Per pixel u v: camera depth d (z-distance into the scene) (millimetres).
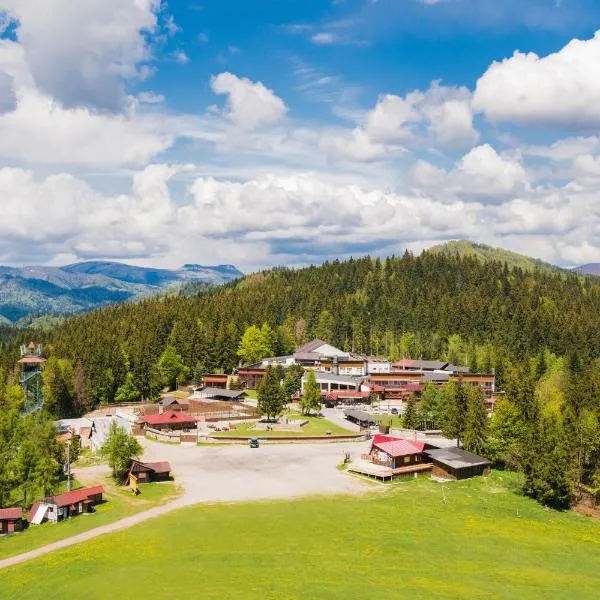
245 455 126625
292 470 114375
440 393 163875
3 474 97375
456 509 92250
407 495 99062
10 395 168125
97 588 61000
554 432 111688
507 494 103250
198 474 110625
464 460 114188
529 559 72812
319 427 155625
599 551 77875
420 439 146875
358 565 67375
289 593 59094
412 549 73312
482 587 62906
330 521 83188
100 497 94000
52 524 85562
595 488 103875
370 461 118250
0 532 82812
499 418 124438
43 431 114062
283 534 77500
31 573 66312
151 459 121812
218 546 73000
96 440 139625
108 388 197500
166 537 76688
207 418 164750
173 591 59625
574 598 61656
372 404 197875
